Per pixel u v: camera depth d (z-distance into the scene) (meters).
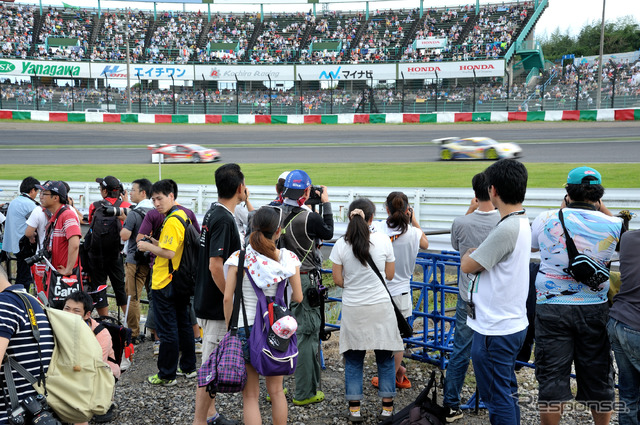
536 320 3.22
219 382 3.12
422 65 46.75
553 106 38.44
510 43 47.81
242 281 3.27
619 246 3.31
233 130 38.03
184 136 34.78
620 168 17.42
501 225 3.01
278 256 3.27
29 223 5.45
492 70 45.62
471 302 3.15
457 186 15.03
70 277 4.75
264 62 50.22
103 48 49.47
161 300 4.43
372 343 3.73
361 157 24.25
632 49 69.56
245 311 3.25
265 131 37.38
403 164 20.98
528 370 4.62
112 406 3.94
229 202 3.71
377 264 3.77
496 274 3.04
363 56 49.47
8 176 19.14
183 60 49.50
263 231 3.22
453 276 8.09
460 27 50.59
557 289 3.12
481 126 35.56
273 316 3.18
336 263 3.83
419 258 4.50
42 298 4.74
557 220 3.12
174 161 23.95
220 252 3.57
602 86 39.56
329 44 51.06
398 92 44.25
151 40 52.06
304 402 4.09
